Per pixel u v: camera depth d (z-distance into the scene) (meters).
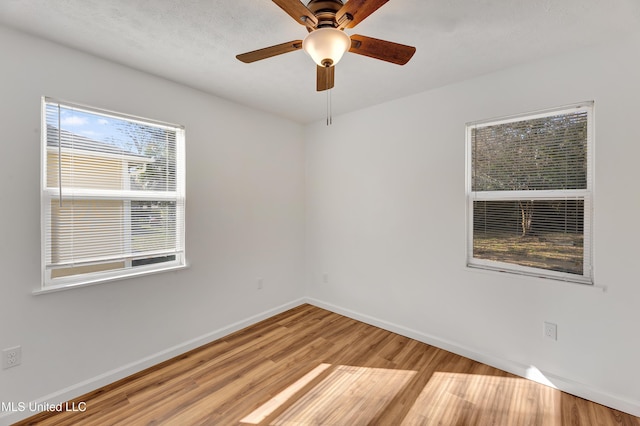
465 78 2.38
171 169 2.48
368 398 1.94
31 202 1.79
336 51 1.38
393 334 2.88
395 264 2.91
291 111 3.21
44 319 1.83
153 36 1.79
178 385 2.08
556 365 2.04
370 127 3.06
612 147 1.82
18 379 1.74
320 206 3.59
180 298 2.52
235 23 1.66
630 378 1.79
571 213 2.02
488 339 2.34
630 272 1.78
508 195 2.28
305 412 1.82
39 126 1.81
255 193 3.14
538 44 1.87
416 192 2.73
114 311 2.13
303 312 3.47
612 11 1.54
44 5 1.50
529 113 2.14
